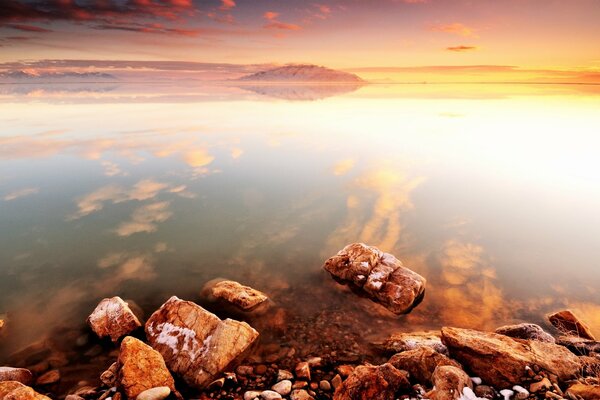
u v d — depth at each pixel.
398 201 17.11
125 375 5.43
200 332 6.75
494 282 9.93
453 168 23.16
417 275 9.39
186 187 19.58
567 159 25.34
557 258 11.32
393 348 6.89
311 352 7.00
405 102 87.62
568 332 7.42
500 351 5.67
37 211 15.88
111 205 16.72
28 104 77.88
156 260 11.59
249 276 10.50
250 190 19.06
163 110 64.56
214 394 5.74
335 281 10.01
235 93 142.25
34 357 7.05
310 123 45.94
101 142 32.25
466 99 99.88
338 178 21.19
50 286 10.04
